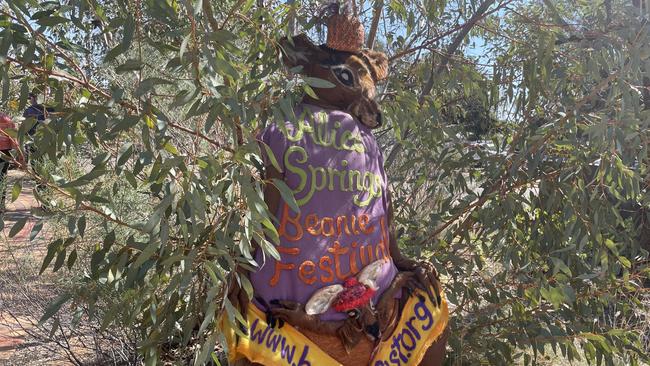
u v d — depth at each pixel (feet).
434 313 9.37
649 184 11.96
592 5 11.70
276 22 10.38
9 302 13.24
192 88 7.39
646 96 12.35
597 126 10.30
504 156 12.30
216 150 10.73
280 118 7.92
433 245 12.38
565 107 11.71
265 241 7.77
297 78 9.25
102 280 8.96
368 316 8.60
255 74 9.83
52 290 12.80
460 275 12.50
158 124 7.47
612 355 11.74
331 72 9.14
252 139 7.66
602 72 12.19
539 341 11.80
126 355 12.54
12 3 7.22
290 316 8.31
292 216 8.55
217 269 7.99
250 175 7.99
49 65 7.93
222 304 8.34
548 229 12.12
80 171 10.71
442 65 13.29
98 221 10.99
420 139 13.01
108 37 9.67
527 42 12.50
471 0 12.78
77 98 8.91
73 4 7.50
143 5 8.20
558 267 10.69
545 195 12.01
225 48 7.78
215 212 9.27
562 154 11.84
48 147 7.83
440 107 12.90
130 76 10.12
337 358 8.48
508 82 12.91
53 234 12.56
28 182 8.32
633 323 13.28
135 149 9.09
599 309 12.09
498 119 13.84
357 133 9.10
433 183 14.26
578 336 11.54
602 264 11.39
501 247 12.12
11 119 8.75
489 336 12.35
